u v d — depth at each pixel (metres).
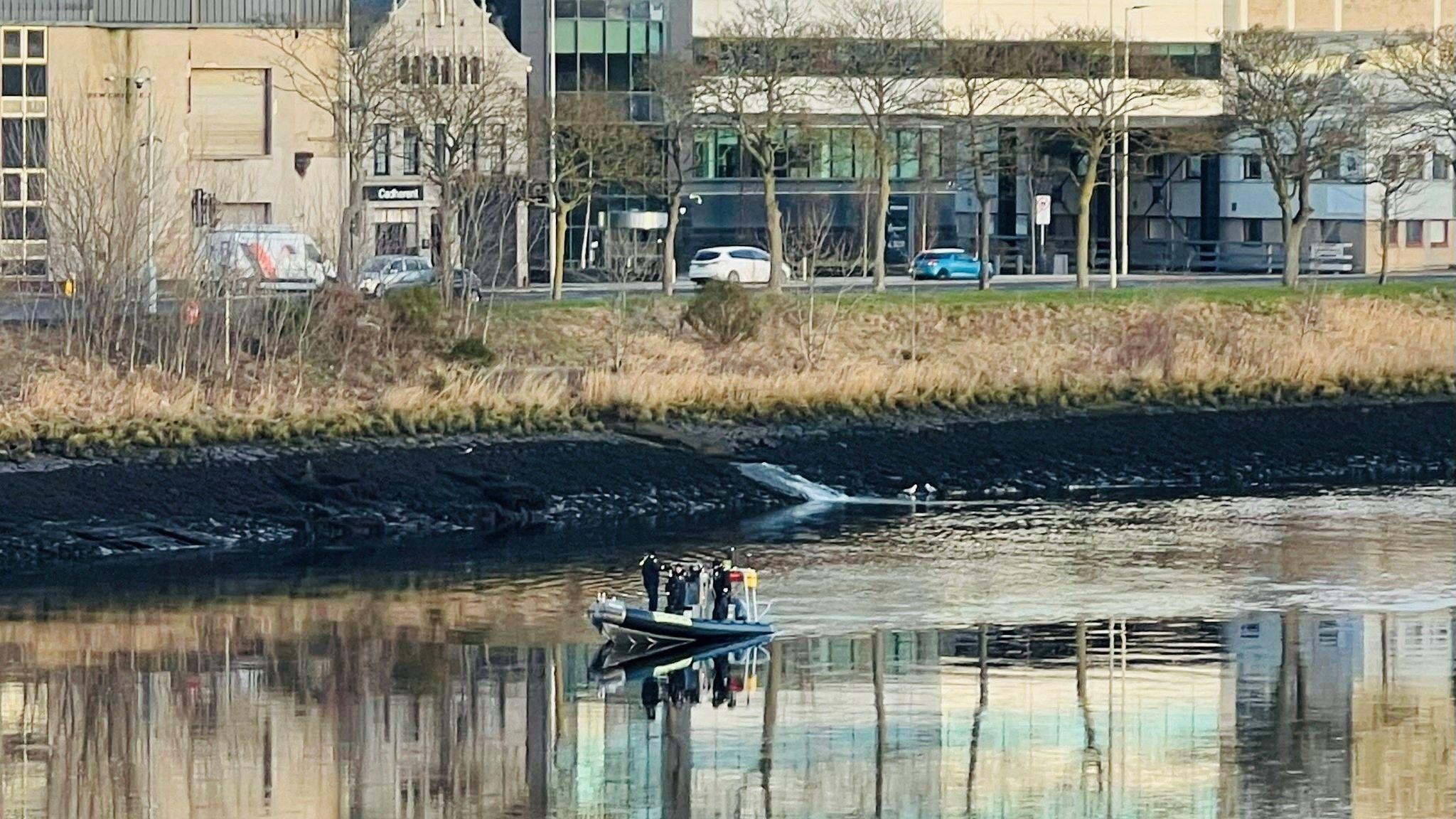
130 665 178.62
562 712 167.88
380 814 146.38
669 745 160.50
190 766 155.12
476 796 149.88
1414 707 168.62
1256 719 165.38
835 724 165.38
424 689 173.00
